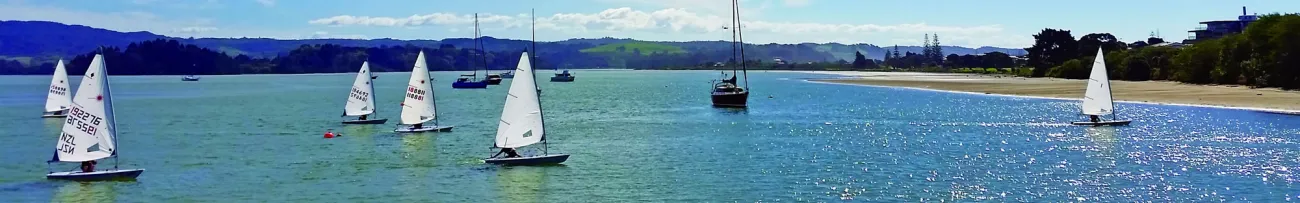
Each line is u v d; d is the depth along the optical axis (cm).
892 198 4303
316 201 4400
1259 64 13512
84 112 4791
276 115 10212
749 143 6600
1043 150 5969
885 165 5325
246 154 6112
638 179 4928
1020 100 12019
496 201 4372
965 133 7256
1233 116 8394
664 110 10800
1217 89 13012
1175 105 10000
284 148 6456
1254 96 11031
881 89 16912
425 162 5609
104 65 4794
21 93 17800
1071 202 4162
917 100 12562
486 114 10294
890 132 7431
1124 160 5403
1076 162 5356
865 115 9550
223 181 4978
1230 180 4634
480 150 6212
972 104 11306
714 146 6412
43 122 9200
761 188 4609
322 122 8919
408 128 7694
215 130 8069
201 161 5762
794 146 6372
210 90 19625
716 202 4281
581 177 5000
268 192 4644
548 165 5438
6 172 5253
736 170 5197
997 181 4712
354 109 8475
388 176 5091
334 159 5803
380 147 6444
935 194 4381
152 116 10181
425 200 4400
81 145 4797
